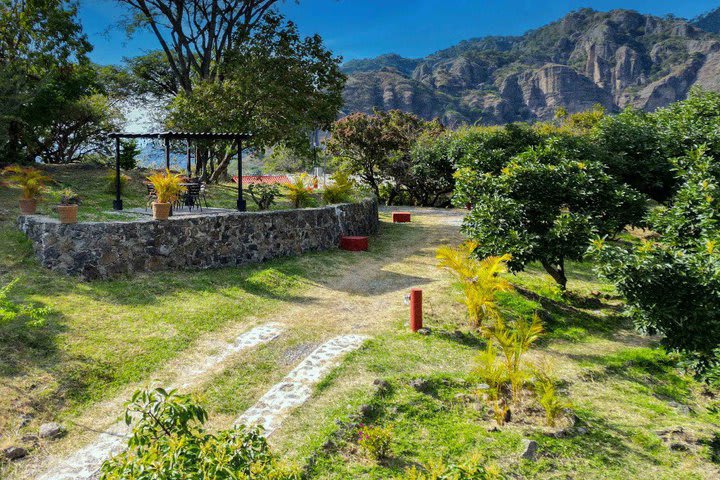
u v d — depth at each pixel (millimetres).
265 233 15719
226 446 3793
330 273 15133
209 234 14258
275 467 4129
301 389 8055
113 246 12320
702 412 8766
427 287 14109
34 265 11766
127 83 31516
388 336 10578
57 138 32219
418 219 26109
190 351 9242
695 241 9828
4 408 6848
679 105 19219
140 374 8266
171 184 13672
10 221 14016
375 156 36062
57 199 16797
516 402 8180
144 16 25859
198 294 11961
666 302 9336
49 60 23203
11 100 20062
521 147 26016
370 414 7340
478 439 6930
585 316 13445
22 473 5895
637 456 6898
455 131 33594
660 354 10930
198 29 25984
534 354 10508
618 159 16469
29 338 8531
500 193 13445
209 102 22969
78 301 10461
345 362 9039
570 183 12922
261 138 23391
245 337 10062
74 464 6094
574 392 8844
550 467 6445
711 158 12344
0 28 21656
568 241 12305
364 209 20828
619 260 9625
